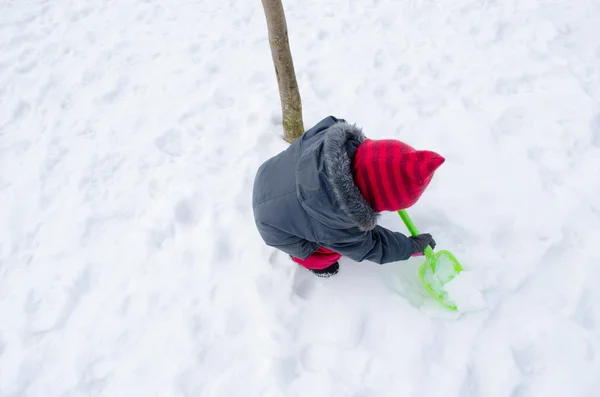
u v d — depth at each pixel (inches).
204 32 125.1
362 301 73.1
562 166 84.9
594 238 74.7
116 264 82.6
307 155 55.4
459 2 119.9
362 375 66.4
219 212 86.4
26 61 123.6
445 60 107.3
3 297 81.0
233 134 99.9
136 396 68.5
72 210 91.6
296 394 65.6
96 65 120.6
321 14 123.9
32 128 108.6
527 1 117.3
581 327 66.6
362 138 56.1
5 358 74.0
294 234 62.2
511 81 100.4
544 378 63.7
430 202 82.0
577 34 108.0
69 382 70.7
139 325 74.9
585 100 93.6
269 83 109.1
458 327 68.9
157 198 90.9
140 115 107.1
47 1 141.0
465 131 92.3
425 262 72.9
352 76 106.8
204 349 71.0
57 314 77.7
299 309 73.2
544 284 71.6
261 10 128.4
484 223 78.7
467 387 63.8
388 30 117.0
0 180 98.9
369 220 52.9
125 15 133.7
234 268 79.0
